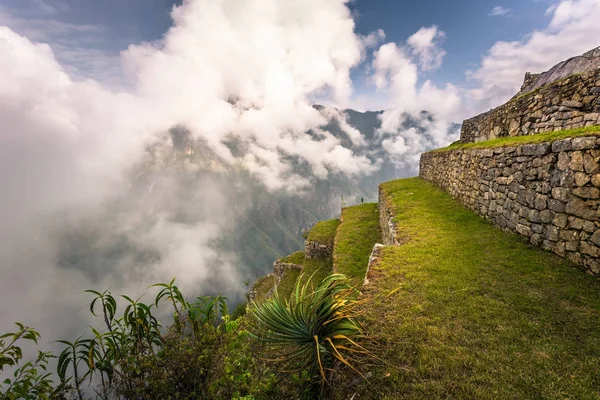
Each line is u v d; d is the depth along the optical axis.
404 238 8.17
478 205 9.90
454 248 7.00
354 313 3.99
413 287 5.22
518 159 7.30
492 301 4.61
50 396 2.11
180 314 2.97
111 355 2.47
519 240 7.07
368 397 2.97
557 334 3.78
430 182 18.28
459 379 3.10
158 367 2.60
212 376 2.79
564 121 9.30
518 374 3.12
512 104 12.43
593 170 5.03
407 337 3.83
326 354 3.41
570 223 5.57
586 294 4.60
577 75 8.97
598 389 2.89
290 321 3.48
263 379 2.96
